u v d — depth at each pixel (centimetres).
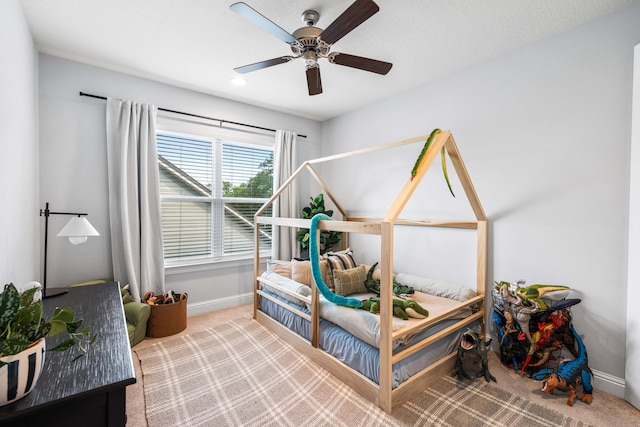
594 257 195
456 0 174
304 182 406
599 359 193
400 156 320
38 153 234
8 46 151
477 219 245
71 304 166
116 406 91
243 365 218
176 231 315
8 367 76
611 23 188
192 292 321
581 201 201
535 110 221
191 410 170
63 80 248
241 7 145
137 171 277
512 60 233
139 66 262
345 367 194
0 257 136
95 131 262
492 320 246
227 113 339
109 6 182
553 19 193
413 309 199
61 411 83
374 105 348
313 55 190
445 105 278
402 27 201
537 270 221
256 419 163
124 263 269
